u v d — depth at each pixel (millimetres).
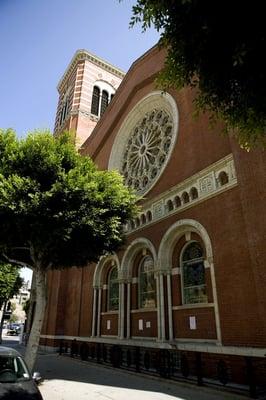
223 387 10094
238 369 10812
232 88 5594
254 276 10328
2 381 6719
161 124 20312
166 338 14523
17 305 120938
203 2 4758
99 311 20922
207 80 5562
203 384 10680
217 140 14727
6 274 32031
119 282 18938
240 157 11945
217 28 4836
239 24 4688
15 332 68438
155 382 12086
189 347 12930
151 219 17688
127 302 18234
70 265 14781
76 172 13078
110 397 9766
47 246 12953
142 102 21969
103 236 13383
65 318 25703
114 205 13773
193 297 14125
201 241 14375
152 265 17547
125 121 23703
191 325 13562
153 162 20219
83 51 38000
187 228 15062
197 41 5121
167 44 5586
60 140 14320
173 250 15875
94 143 27594
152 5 5207
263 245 10227
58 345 24734
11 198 11398
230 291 11898
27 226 12070
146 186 19344
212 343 12297
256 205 10828
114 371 14820
